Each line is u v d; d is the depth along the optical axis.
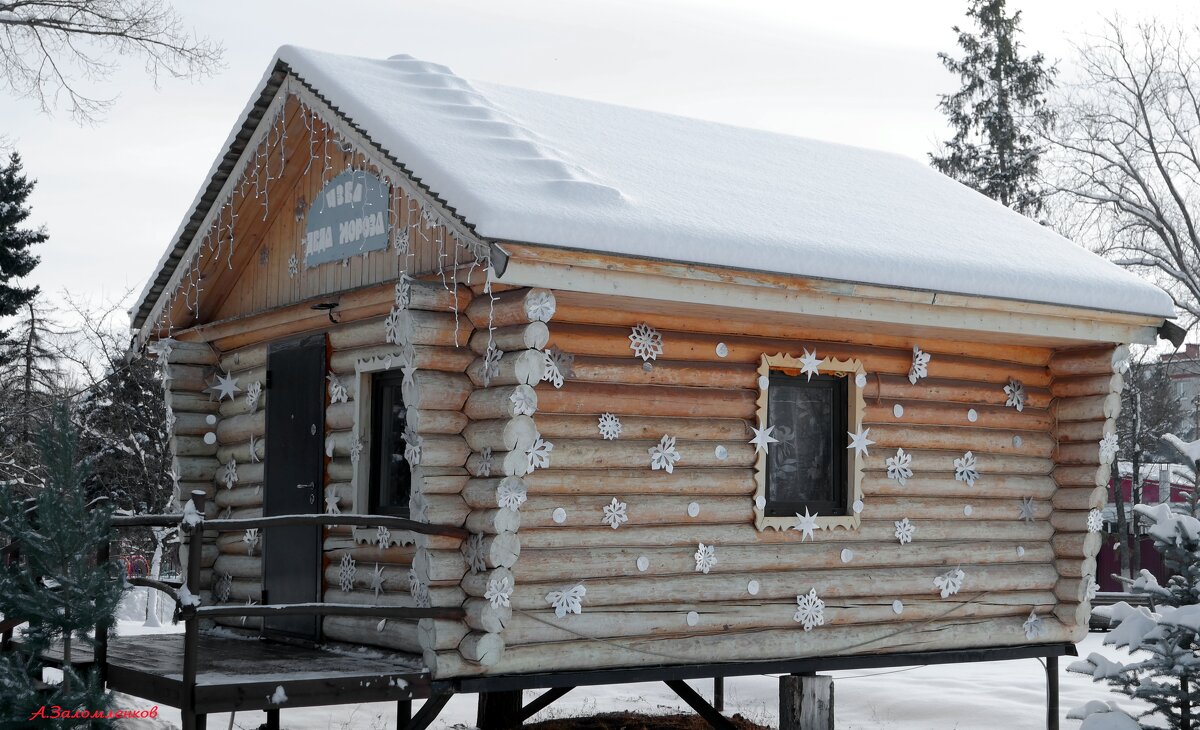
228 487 11.78
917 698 13.36
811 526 9.86
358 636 9.38
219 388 11.84
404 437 8.55
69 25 20.47
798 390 10.11
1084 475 11.17
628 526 9.06
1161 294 10.97
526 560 8.55
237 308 11.90
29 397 25.47
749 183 10.73
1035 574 11.13
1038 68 33.16
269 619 10.53
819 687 10.12
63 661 8.16
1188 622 9.42
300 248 10.83
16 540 8.02
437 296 8.42
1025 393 11.22
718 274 8.55
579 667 8.77
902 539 10.39
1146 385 40.47
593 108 12.03
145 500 23.69
